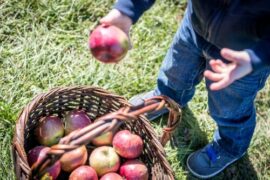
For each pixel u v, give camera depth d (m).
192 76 1.80
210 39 1.46
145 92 2.15
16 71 2.11
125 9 1.37
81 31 2.29
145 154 1.77
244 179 2.09
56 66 2.16
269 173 2.11
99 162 1.67
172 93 1.94
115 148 1.70
